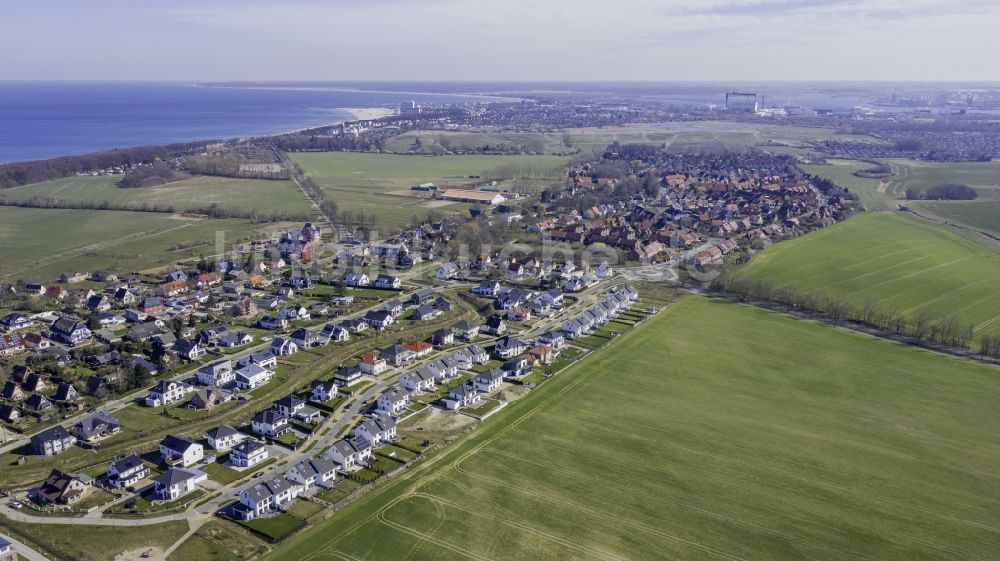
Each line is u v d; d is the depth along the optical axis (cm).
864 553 10900
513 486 12512
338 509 11769
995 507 12225
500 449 13875
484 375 16862
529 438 14362
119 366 17388
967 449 14238
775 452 13962
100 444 13838
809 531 11412
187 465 13100
